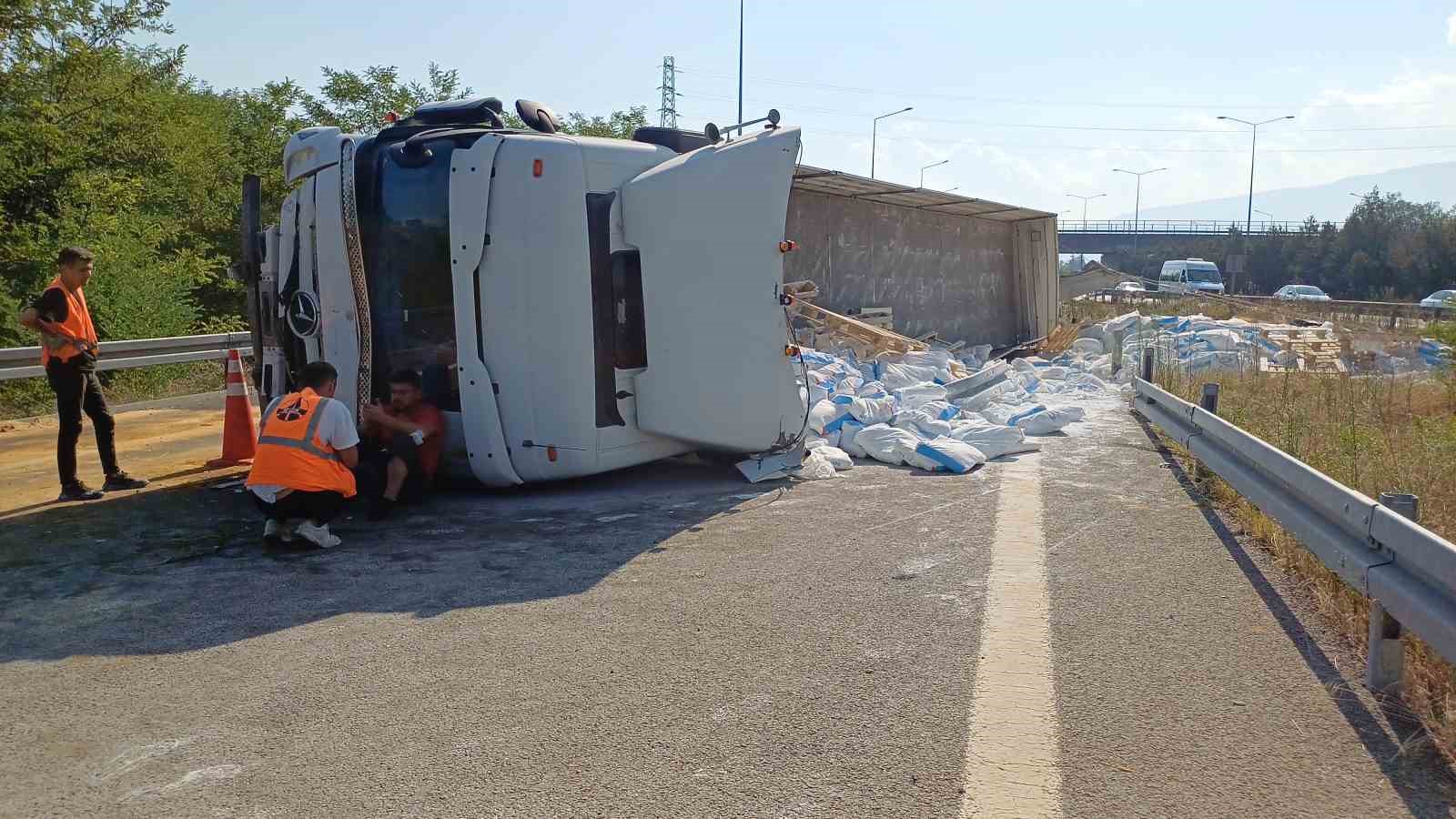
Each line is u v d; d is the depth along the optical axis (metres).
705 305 7.86
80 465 9.61
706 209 7.81
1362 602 4.75
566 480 8.10
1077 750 3.50
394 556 6.10
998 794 3.21
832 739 3.61
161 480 8.67
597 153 7.52
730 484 8.14
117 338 17.84
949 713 3.81
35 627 4.90
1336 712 3.78
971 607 5.03
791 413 8.40
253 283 8.69
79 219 18.86
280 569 5.85
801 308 14.80
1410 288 57.66
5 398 14.50
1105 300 42.09
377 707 3.93
